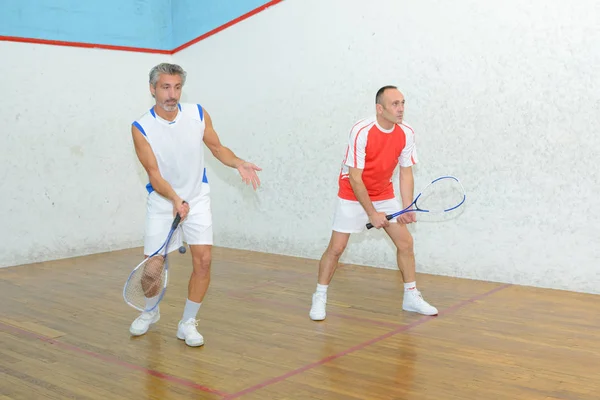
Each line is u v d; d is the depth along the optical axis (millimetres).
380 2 4840
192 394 2605
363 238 5141
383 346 3158
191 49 6203
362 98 5027
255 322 3619
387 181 3600
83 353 3129
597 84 3963
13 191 5379
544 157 4207
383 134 3389
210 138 3215
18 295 4328
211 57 6035
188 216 3150
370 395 2551
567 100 4082
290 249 5617
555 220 4207
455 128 4570
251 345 3215
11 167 5359
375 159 3434
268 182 5707
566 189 4141
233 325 3564
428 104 4680
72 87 5711
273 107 5598
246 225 5922
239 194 5945
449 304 3928
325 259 3650
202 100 6172
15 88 5359
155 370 2885
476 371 2797
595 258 4078
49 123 5578
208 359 3016
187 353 3105
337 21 5098
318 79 5270
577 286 4160
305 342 3248
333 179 5266
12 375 2846
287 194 5582
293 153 5500
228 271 4988
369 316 3703
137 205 6258
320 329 3469
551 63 4121
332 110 5211
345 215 3562
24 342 3312
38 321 3693
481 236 4527
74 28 5699
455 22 4492
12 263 5387
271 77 5582
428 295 4148
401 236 3668
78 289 4480
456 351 3066
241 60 5793
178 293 4297
